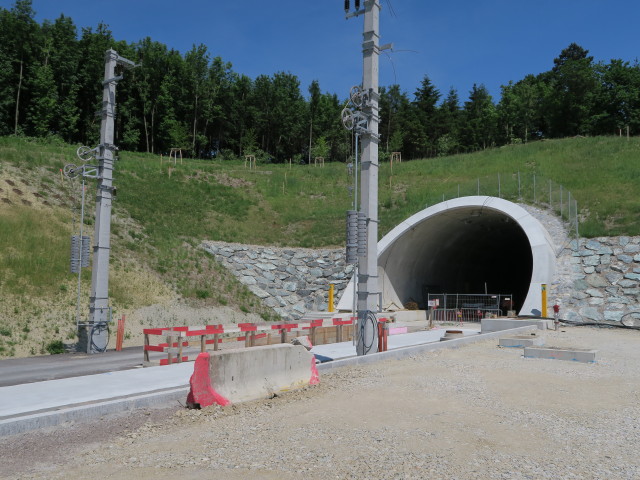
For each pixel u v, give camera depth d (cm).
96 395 856
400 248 2897
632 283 2252
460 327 2470
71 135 7125
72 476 495
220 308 2427
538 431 652
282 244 3319
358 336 1270
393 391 889
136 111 8019
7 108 6744
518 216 2511
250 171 4716
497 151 5066
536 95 8669
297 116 9700
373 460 531
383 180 4556
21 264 2019
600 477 490
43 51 7000
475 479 480
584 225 2653
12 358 1492
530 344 1500
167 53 8575
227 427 667
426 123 9719
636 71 8162
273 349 881
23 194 2628
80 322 1653
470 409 765
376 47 1302
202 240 3034
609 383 993
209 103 8744
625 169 3438
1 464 532
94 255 1619
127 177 3662
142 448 584
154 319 2097
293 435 624
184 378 1034
